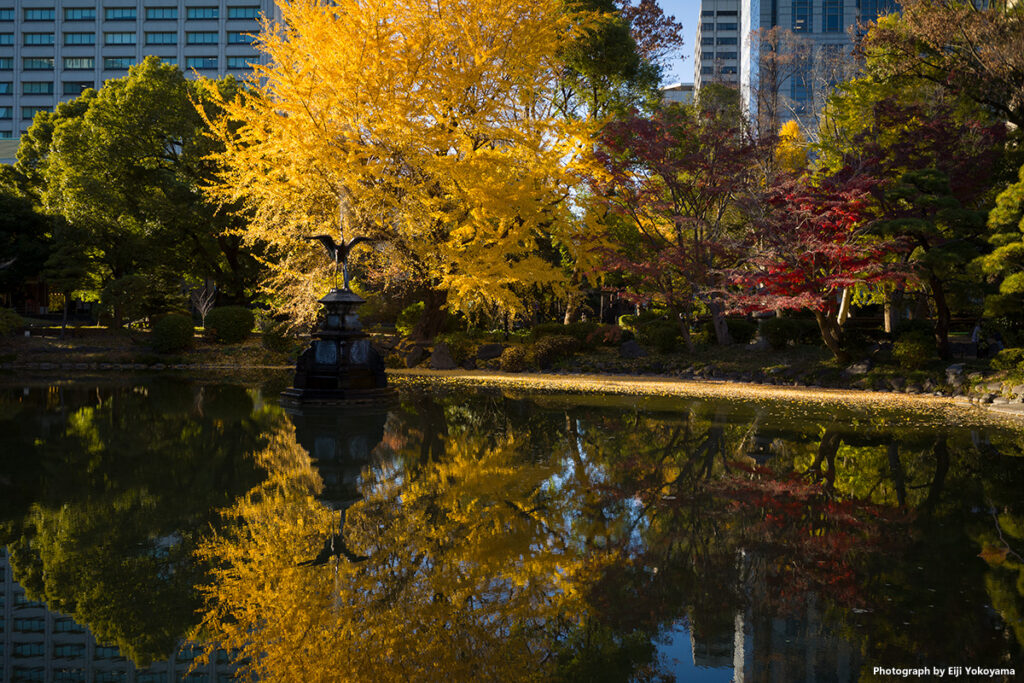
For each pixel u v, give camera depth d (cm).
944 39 2050
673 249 2000
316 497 567
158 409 1147
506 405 1244
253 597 362
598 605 354
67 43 7675
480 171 1911
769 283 1658
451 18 1973
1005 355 1429
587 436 894
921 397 1442
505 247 1970
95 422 987
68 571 396
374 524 492
